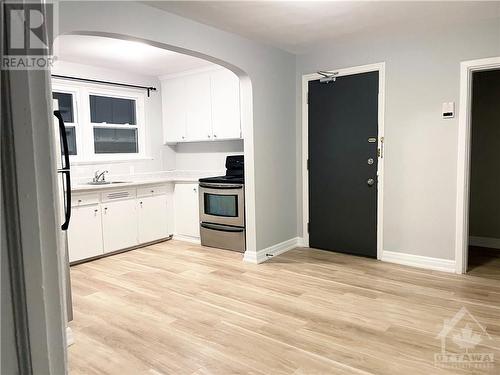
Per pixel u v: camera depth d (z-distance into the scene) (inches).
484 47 134.6
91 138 196.7
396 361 86.4
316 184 180.7
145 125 218.2
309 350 92.0
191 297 127.0
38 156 16.3
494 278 139.5
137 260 172.2
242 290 132.3
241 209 178.7
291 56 178.7
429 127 147.3
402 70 151.4
